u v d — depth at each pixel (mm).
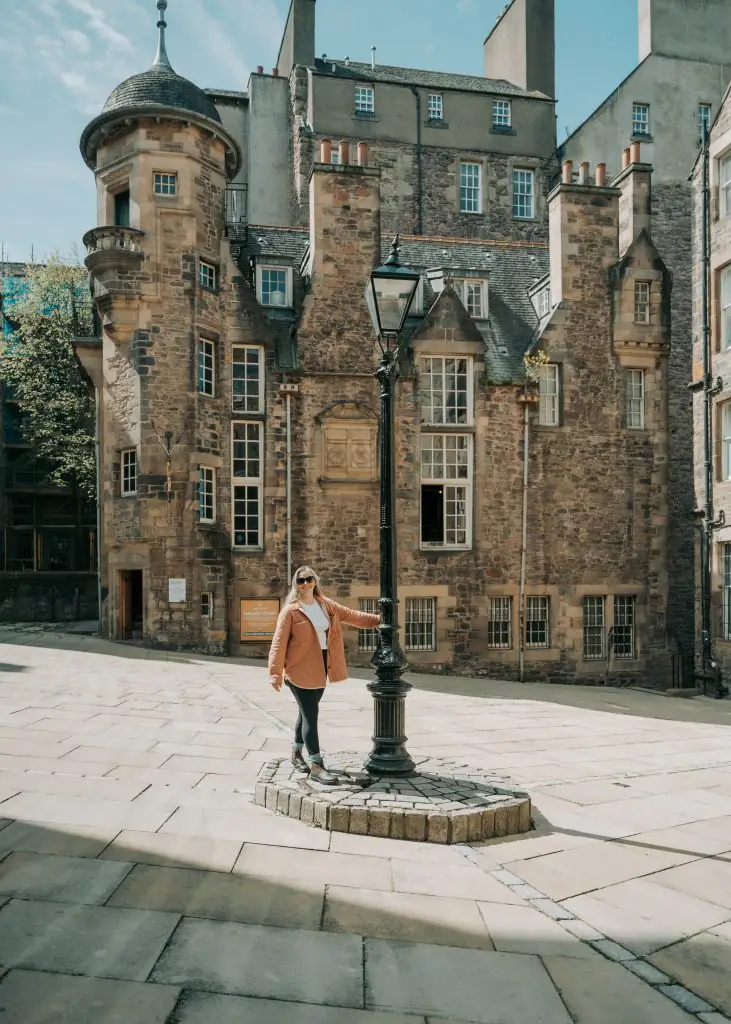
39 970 3758
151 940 4133
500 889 5184
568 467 20828
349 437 19938
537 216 29156
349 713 11422
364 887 5047
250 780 7281
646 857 5926
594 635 20906
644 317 21438
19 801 6164
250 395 19766
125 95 18938
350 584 19750
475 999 3848
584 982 4070
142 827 5762
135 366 18562
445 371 20406
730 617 18281
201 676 14180
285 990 3787
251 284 20891
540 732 11297
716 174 18969
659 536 21312
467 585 20125
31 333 28484
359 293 20141
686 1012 3848
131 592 19547
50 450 28500
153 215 18750
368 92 28250
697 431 19250
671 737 11445
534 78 30609
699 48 28781
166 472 18359
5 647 17109
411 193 28172
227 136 19609
